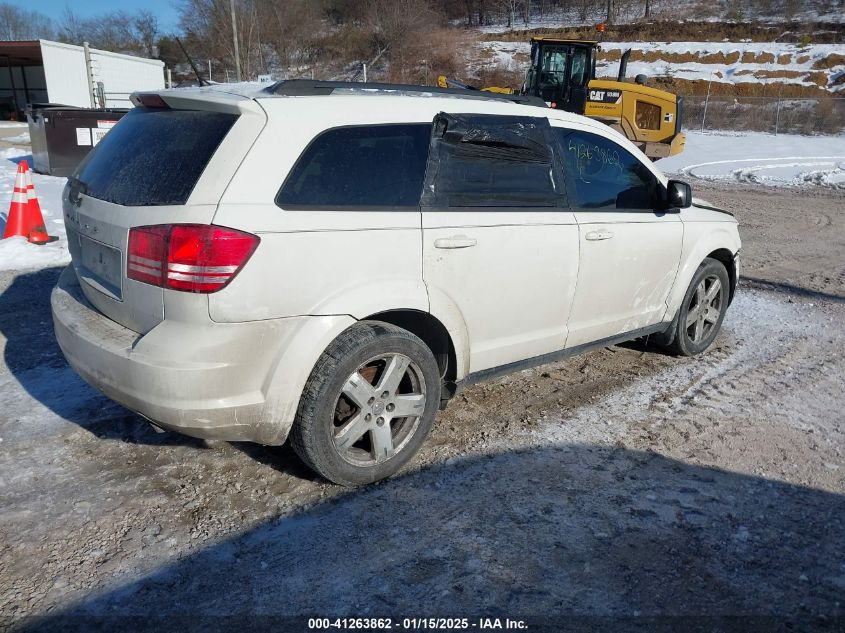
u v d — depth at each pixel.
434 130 3.60
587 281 4.34
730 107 31.97
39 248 7.93
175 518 3.25
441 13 61.72
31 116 14.88
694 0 61.66
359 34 51.72
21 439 3.89
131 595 2.78
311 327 3.18
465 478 3.64
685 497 3.52
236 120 3.13
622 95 17.38
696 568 3.00
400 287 3.42
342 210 3.25
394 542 3.12
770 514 3.40
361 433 3.45
